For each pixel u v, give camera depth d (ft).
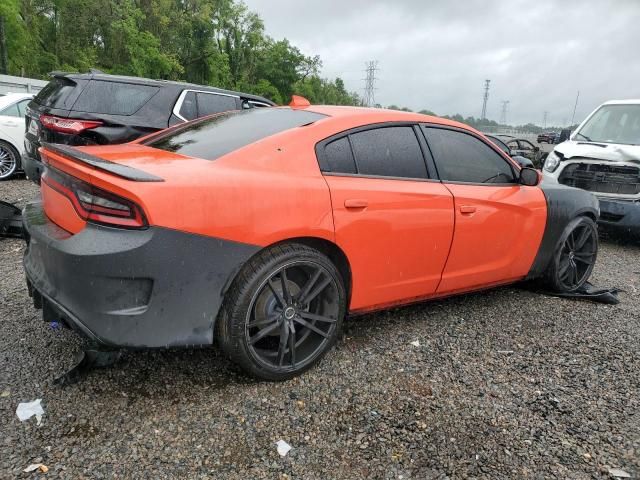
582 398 8.99
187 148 9.44
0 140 28.53
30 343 9.70
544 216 13.03
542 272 13.83
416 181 10.39
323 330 9.45
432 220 10.35
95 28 130.93
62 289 7.45
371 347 10.51
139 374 8.87
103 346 8.06
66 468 6.59
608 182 22.34
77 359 9.18
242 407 8.13
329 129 9.42
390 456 7.22
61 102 19.01
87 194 7.30
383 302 10.31
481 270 11.91
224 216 7.64
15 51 115.14
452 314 12.58
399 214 9.77
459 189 11.05
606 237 24.77
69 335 10.07
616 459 7.38
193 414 7.87
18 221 16.47
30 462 6.66
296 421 7.87
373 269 9.71
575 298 14.42
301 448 7.27
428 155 10.81
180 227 7.26
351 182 9.28
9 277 13.20
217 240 7.60
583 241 14.65
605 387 9.41
